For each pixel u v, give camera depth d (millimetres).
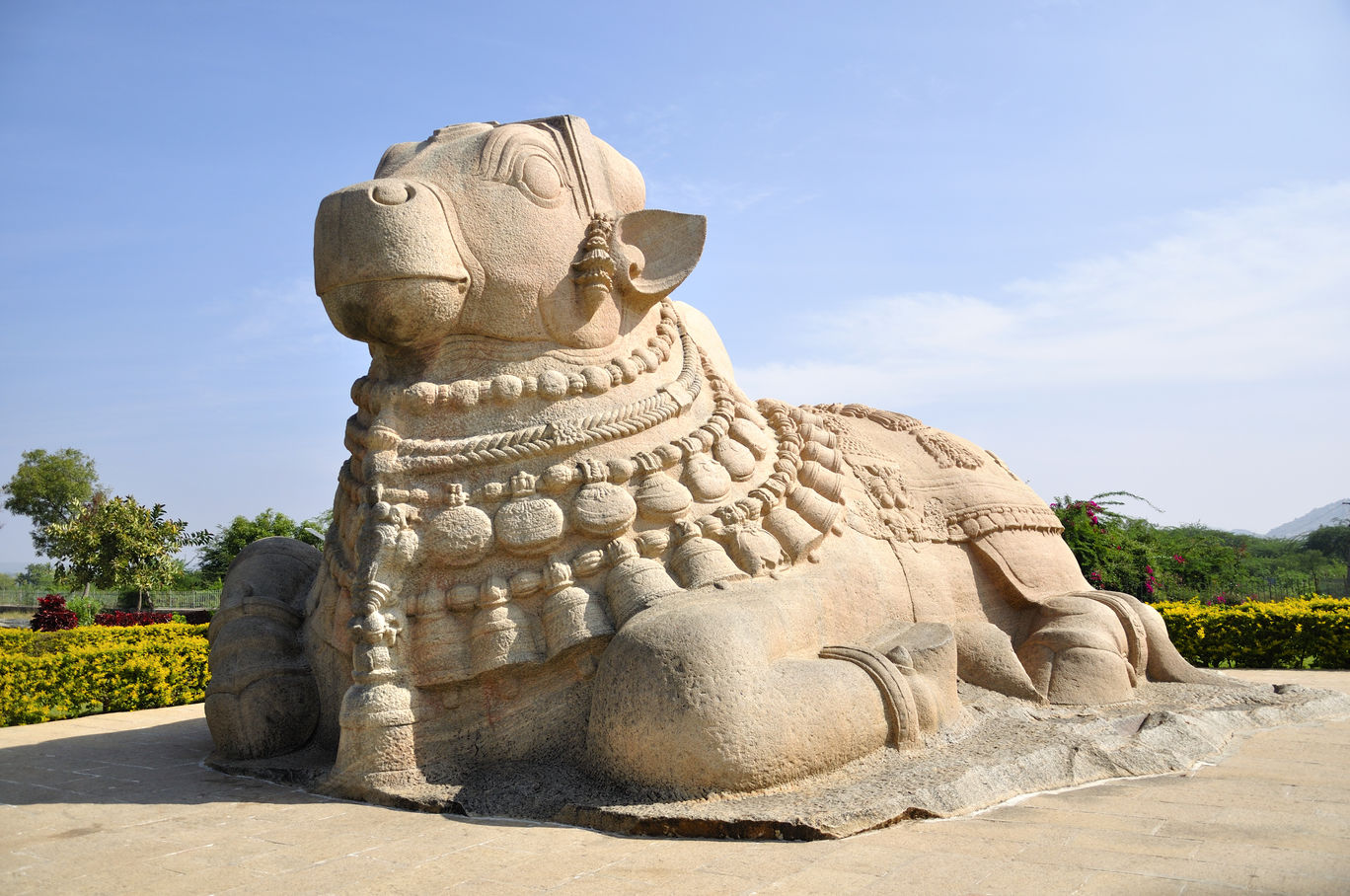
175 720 6824
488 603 4074
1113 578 9742
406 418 4414
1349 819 3408
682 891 2785
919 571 5250
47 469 44406
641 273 4859
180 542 27094
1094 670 5191
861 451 5684
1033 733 4402
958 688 5039
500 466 4305
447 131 4824
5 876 3090
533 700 4066
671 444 4582
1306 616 8906
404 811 3771
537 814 3615
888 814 3375
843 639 4617
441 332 4449
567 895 2781
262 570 5141
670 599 4066
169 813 3859
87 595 26750
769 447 5020
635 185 5090
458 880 2943
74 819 3797
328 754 4609
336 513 4812
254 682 4734
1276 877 2775
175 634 10727
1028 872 2867
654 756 3541
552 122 4887
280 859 3213
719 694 3545
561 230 4605
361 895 2844
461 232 4422
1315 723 5270
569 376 4531
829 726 3729
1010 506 5805
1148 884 2740
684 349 5184
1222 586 13656
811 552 4719
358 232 4250
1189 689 5562
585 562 4156
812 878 2859
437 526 4152
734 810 3369
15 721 7105
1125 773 4133
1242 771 4215
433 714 4047
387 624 4027
